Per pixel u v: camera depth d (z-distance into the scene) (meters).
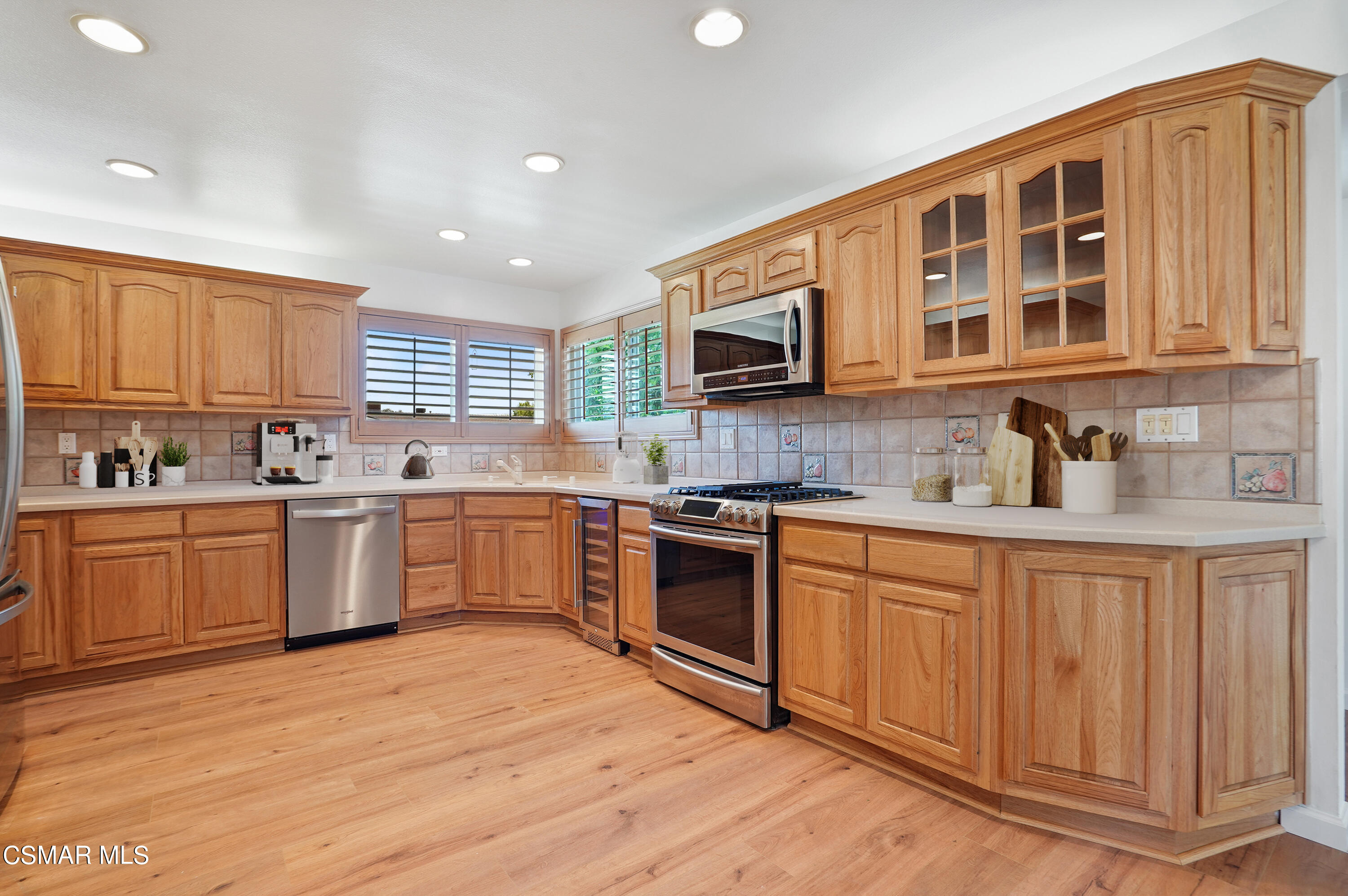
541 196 3.17
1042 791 1.78
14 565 2.00
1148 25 1.92
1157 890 1.55
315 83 2.17
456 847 1.71
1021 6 1.83
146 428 3.54
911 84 2.23
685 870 1.62
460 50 2.00
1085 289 1.94
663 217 3.46
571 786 2.03
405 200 3.20
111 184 2.96
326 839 1.75
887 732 2.07
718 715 2.59
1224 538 1.63
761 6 1.82
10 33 1.88
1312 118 1.78
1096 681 1.71
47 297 3.05
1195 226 1.76
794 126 2.51
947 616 1.92
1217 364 1.75
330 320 3.85
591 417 4.77
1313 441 1.78
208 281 3.47
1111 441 2.07
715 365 3.05
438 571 3.87
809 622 2.33
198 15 1.82
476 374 4.69
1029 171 2.05
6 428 1.82
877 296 2.47
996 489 2.35
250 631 3.28
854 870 1.62
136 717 2.55
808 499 2.64
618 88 2.23
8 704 1.97
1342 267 1.90
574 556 3.64
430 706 2.66
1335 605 1.75
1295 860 1.66
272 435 3.63
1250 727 1.70
